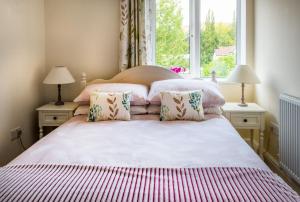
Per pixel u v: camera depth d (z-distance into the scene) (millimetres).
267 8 2945
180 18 3473
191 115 2600
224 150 1809
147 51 3320
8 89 2725
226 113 2967
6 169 1514
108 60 3438
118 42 3402
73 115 3062
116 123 2537
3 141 2650
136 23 3285
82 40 3420
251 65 3393
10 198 1188
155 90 2869
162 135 2166
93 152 1789
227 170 1480
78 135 2176
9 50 2729
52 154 1740
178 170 1498
